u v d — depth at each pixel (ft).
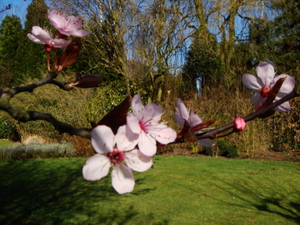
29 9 27.17
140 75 37.99
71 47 2.07
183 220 11.71
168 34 36.42
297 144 32.76
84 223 11.25
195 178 18.70
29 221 11.40
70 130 1.88
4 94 1.78
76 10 31.27
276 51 39.70
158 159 26.17
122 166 1.72
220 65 39.45
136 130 1.74
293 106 31.60
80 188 16.39
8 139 41.98
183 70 40.93
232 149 28.27
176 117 2.07
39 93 33.17
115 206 13.33
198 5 36.96
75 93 33.24
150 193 15.44
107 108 32.60
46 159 26.43
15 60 48.08
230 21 39.55
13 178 18.88
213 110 31.27
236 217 12.13
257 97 2.30
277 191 16.14
